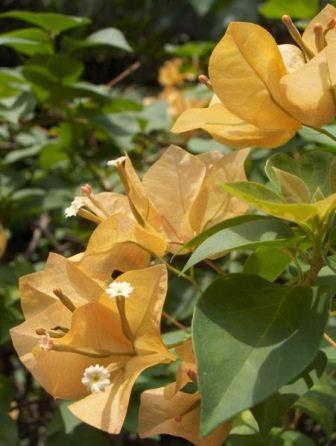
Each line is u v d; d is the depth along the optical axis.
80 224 0.90
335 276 0.48
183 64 1.18
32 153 0.88
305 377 0.43
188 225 0.49
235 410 0.37
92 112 0.84
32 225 1.04
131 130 0.84
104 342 0.44
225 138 0.45
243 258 0.75
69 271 0.45
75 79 0.81
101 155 0.89
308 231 0.43
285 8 0.79
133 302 0.44
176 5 1.92
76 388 0.45
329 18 0.44
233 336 0.39
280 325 0.40
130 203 0.47
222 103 0.44
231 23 0.41
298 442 0.53
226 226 0.45
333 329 0.55
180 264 0.77
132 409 0.62
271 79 0.42
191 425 0.45
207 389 0.37
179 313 0.73
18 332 0.46
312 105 0.42
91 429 0.67
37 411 0.86
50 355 0.45
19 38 0.82
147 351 0.44
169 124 0.92
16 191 0.89
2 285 0.73
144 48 1.76
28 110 0.80
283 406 0.43
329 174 0.47
